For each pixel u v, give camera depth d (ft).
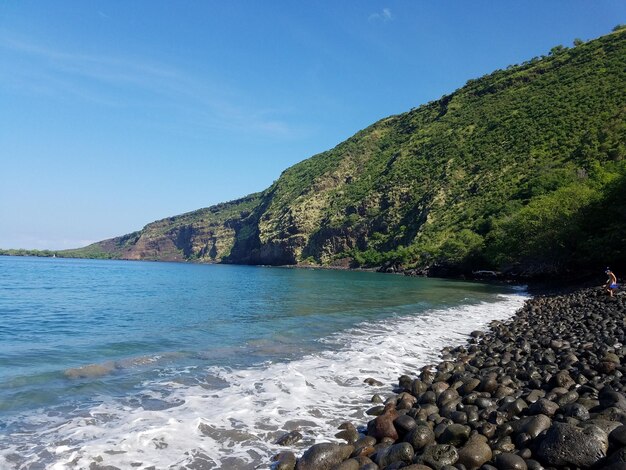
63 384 33.27
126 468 20.66
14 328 59.88
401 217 358.43
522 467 18.94
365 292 123.24
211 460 21.85
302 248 447.83
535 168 256.11
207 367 38.50
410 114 531.09
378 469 20.25
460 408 26.30
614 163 191.42
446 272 225.56
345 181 482.69
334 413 28.50
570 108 293.84
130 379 34.73
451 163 339.77
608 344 41.27
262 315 72.02
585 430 19.35
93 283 165.48
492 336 53.93
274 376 35.78
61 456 21.45
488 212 249.96
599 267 132.57
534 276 163.22
